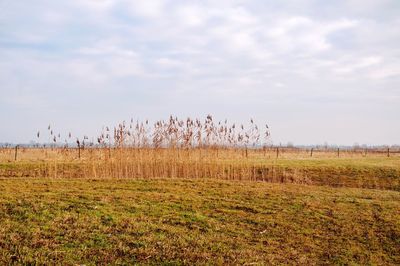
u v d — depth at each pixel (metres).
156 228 14.72
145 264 11.52
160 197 19.48
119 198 18.67
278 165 34.72
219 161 30.47
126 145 28.94
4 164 30.20
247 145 31.88
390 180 32.44
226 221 16.64
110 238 13.25
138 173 28.50
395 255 14.33
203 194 21.00
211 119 30.00
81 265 11.00
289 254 13.59
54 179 23.73
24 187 19.95
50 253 11.57
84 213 15.64
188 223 15.90
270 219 17.22
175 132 29.55
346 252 14.20
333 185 31.28
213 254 12.71
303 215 18.05
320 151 70.62
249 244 14.23
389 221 17.58
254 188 23.44
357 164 37.25
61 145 33.28
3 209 15.29
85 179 24.20
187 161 29.47
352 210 19.16
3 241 12.13
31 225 13.80
